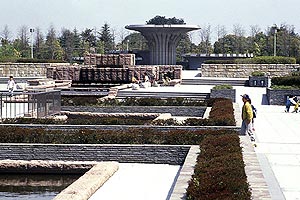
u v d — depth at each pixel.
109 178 15.23
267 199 9.73
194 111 30.06
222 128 20.47
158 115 27.38
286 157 17.08
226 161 12.24
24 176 16.64
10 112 26.47
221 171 10.93
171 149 17.66
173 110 30.27
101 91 40.91
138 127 20.66
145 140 18.36
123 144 18.00
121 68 47.41
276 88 37.09
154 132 18.89
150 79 46.78
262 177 11.81
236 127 20.55
